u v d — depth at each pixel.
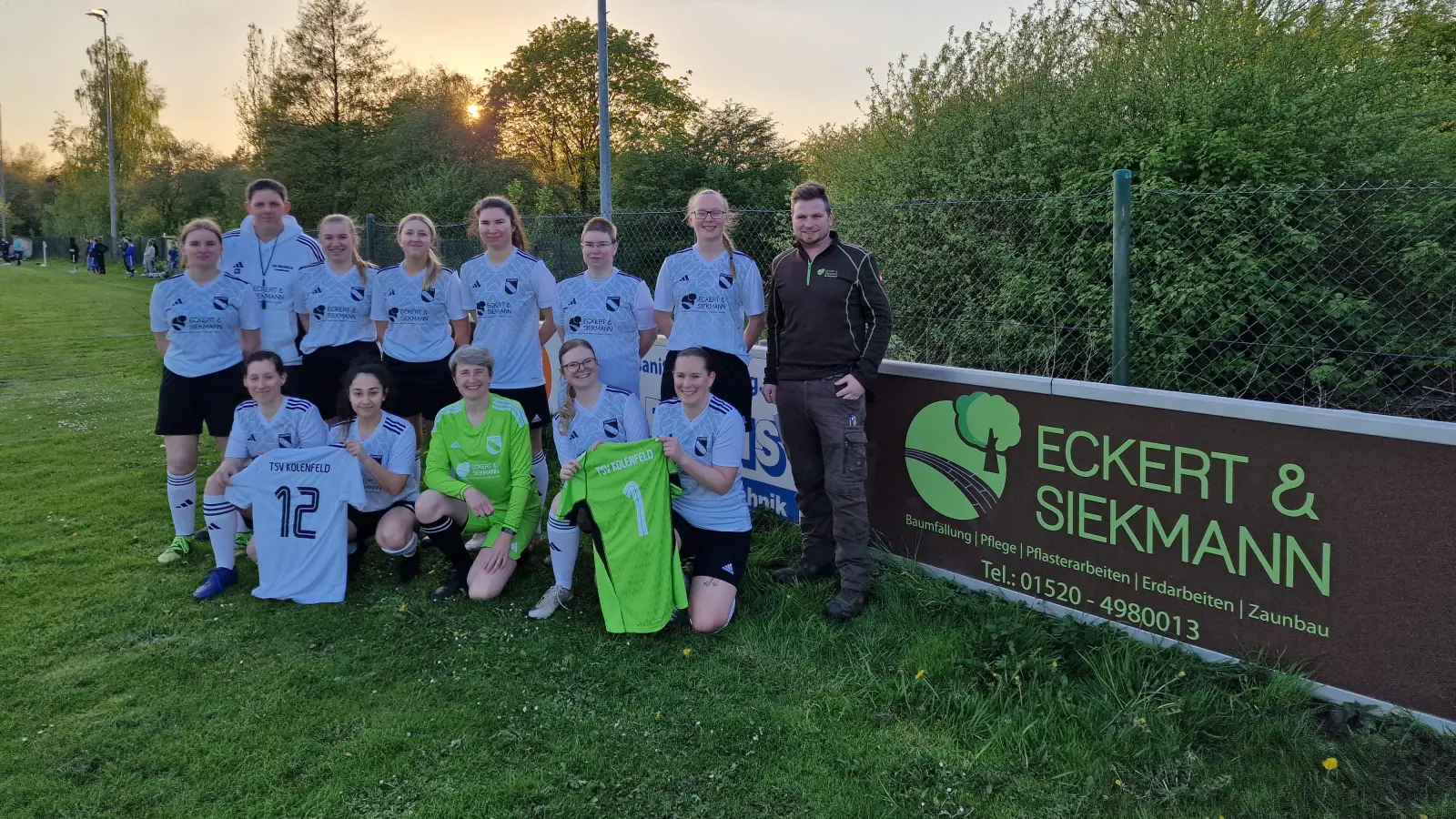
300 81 28.67
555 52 33.03
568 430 3.78
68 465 5.95
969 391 3.61
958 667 2.98
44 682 2.98
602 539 3.45
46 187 69.00
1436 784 2.31
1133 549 3.13
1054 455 3.34
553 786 2.41
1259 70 6.62
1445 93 7.95
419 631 3.42
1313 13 7.45
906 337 6.91
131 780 2.44
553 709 2.82
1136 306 5.80
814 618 3.46
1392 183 5.58
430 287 4.51
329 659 3.17
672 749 2.60
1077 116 7.55
